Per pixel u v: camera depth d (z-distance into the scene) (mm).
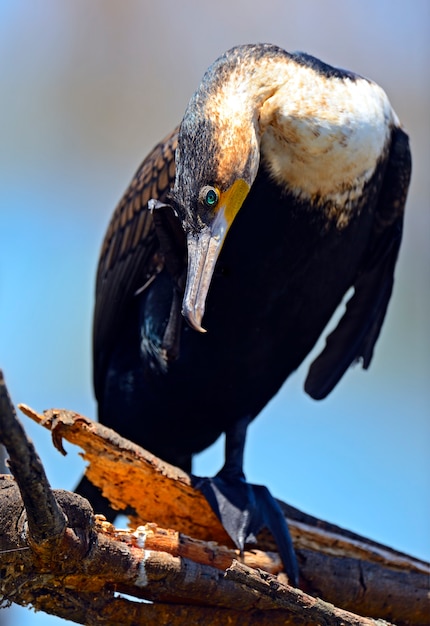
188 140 9062
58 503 7258
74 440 8750
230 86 9242
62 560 7445
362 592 9242
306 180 9570
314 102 9445
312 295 10133
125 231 10961
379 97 10016
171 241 9391
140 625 8109
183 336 10211
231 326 10117
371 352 11336
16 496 7383
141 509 9477
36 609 7875
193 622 8258
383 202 10531
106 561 7719
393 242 10789
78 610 7914
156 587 8039
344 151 9523
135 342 10930
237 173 9078
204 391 10609
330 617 7660
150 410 10930
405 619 9398
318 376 11148
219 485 9664
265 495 9812
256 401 10961
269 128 9492
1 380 6062
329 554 9586
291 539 9344
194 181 8984
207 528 9570
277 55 9523
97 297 11422
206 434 11141
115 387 11094
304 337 10539
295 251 9797
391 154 10336
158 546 8188
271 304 10023
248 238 9680
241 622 8367
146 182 10773
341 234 9898
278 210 9633
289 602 7656
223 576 8203
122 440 8828
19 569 7531
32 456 6531
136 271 10750
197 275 8914
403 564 9539
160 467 9055
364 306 11016
